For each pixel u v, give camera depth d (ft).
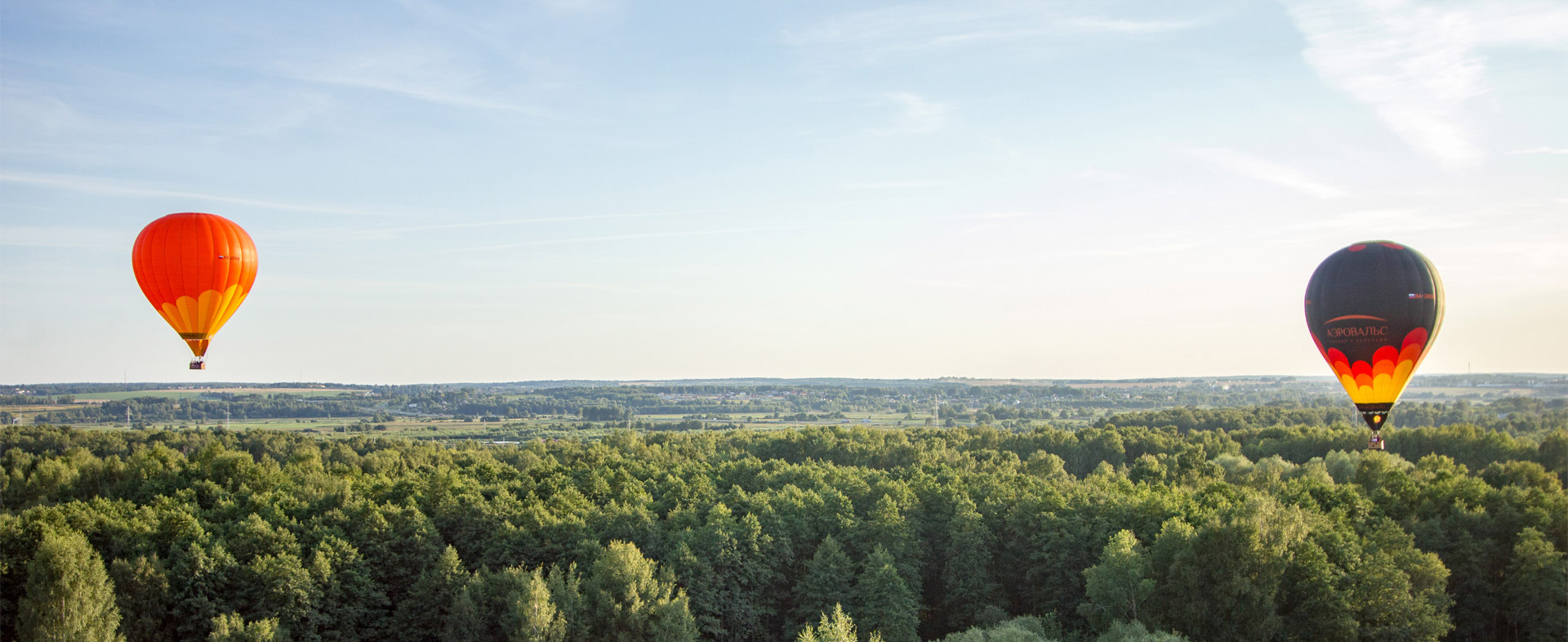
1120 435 600.80
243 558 277.64
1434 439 434.30
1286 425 585.22
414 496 350.23
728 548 299.58
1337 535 264.72
